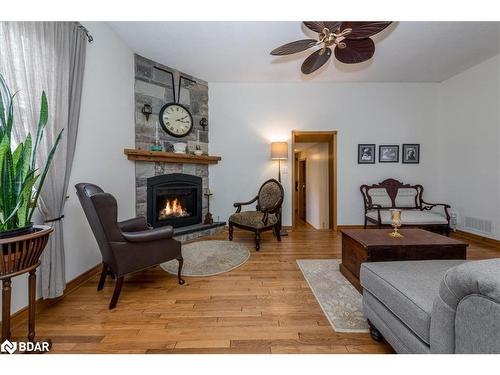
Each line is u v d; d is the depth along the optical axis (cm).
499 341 69
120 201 305
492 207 348
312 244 353
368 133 445
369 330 155
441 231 374
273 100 446
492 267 77
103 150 271
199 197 427
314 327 159
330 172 473
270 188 398
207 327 160
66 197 204
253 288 215
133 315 174
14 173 124
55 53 186
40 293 179
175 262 278
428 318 99
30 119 162
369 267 149
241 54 343
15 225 127
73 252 222
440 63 366
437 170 442
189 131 408
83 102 238
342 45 224
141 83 348
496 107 343
